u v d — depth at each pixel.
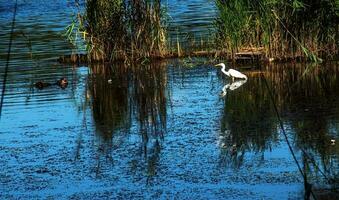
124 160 12.66
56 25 31.52
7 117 16.11
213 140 13.65
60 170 12.23
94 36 23.28
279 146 13.02
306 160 12.09
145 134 14.33
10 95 18.58
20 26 32.03
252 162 12.17
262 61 22.22
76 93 18.69
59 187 11.40
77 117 15.98
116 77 20.84
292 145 13.02
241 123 14.84
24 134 14.62
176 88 18.89
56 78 20.84
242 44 22.48
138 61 23.19
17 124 15.45
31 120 15.77
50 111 16.61
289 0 21.75
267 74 20.30
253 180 11.29
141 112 16.31
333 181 11.02
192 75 20.61
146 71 21.59
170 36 26.81
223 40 22.80
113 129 14.82
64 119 15.81
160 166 12.22
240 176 11.50
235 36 22.17
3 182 11.72
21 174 12.09
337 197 10.34
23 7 40.84
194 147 13.24
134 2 23.16
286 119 15.00
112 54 23.38
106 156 12.93
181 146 13.35
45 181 11.70
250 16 22.12
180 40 25.86
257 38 22.50
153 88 19.05
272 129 14.24
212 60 22.67
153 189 11.12
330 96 17.05
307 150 12.65
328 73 19.98
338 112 15.30
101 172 12.05
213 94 17.94
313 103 16.41
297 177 11.31
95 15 23.22
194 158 12.58
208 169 11.93
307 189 9.46
